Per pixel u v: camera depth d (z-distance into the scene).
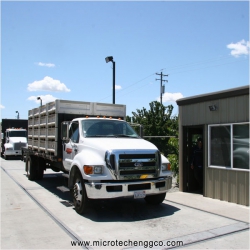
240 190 7.78
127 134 8.45
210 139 8.72
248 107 7.59
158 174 6.99
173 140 11.49
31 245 5.07
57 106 9.08
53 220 6.54
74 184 7.36
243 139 7.77
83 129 7.98
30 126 12.71
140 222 6.37
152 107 18.97
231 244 5.12
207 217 6.70
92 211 7.26
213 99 8.52
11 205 7.91
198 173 9.70
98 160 6.71
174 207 7.65
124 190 6.51
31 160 11.96
